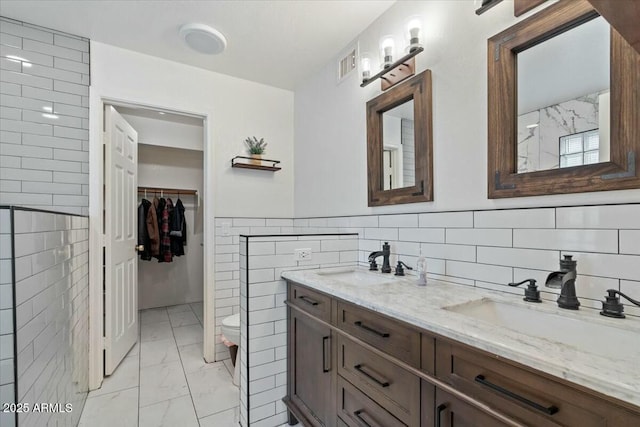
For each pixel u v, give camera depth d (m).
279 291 1.74
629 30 0.55
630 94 0.91
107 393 1.98
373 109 1.88
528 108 1.16
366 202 1.99
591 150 1.00
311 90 2.63
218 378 2.18
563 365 0.60
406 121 1.69
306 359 1.55
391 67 1.67
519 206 1.19
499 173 1.23
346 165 2.18
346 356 1.26
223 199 2.58
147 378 2.17
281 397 1.74
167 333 3.01
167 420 1.72
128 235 2.57
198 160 4.18
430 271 1.54
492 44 1.26
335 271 1.82
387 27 1.82
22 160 1.93
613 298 0.90
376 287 1.33
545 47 1.12
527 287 1.11
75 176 2.07
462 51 1.40
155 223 3.65
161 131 3.25
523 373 0.68
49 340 1.25
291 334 1.70
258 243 1.68
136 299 2.75
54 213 1.32
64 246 1.48
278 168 2.74
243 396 1.69
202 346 2.71
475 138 1.34
